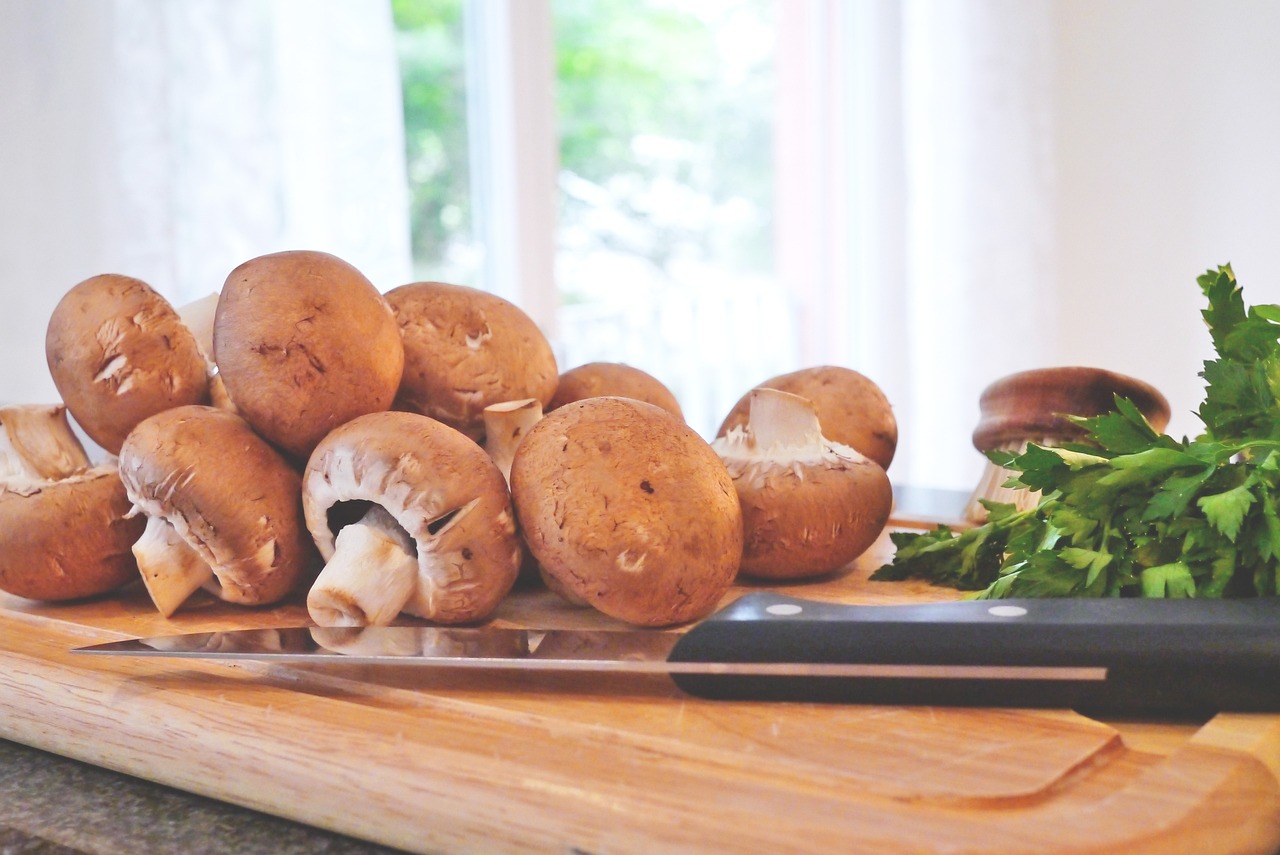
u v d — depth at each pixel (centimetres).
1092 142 269
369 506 74
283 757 54
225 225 169
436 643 62
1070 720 55
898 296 288
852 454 84
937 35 268
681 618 69
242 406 73
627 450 68
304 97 180
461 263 228
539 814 47
